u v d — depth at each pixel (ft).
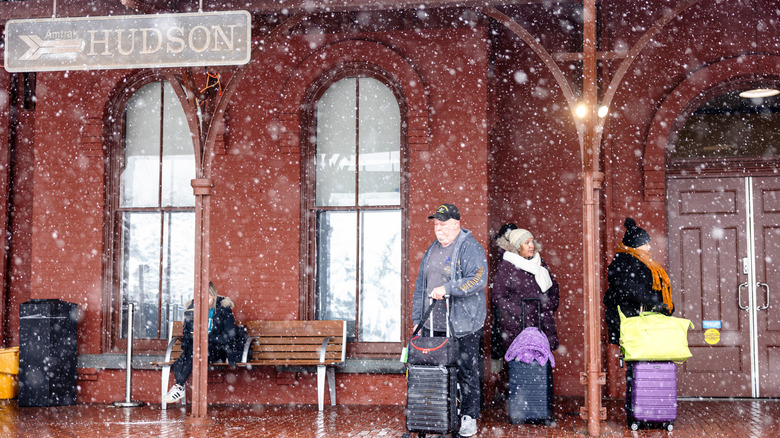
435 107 30.12
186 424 24.30
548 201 32.53
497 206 32.68
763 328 31.50
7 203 33.76
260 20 31.37
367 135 31.14
